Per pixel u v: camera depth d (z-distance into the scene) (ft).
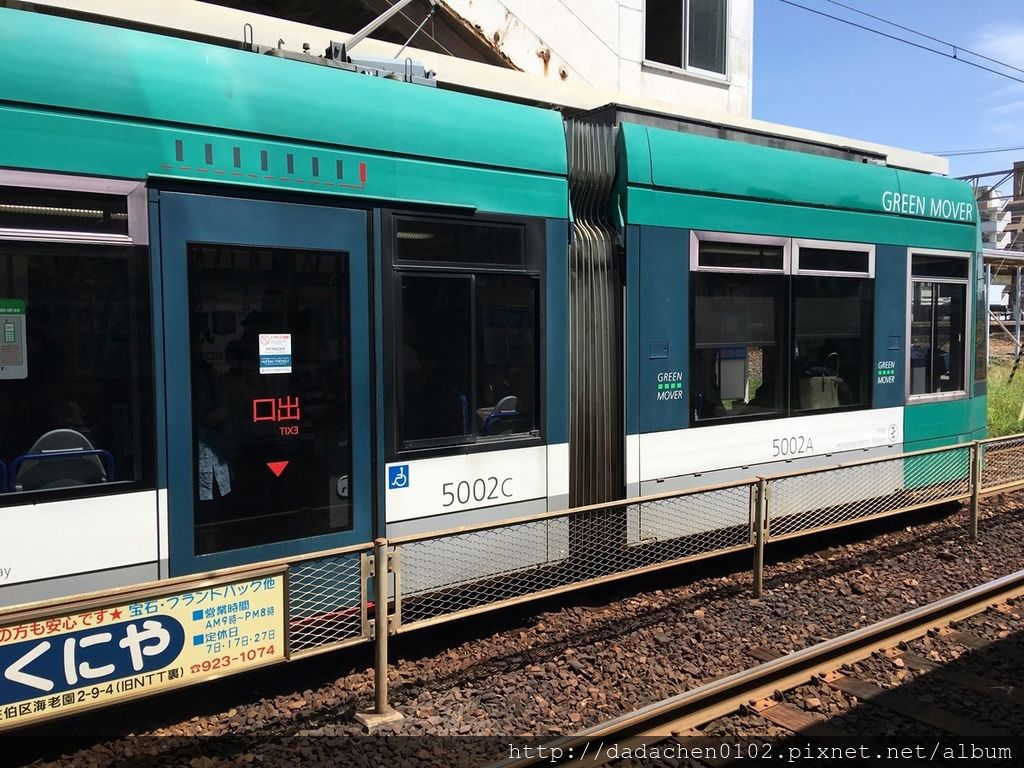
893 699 13.93
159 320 12.59
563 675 14.79
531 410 17.04
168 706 13.58
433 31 32.99
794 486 21.79
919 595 19.61
